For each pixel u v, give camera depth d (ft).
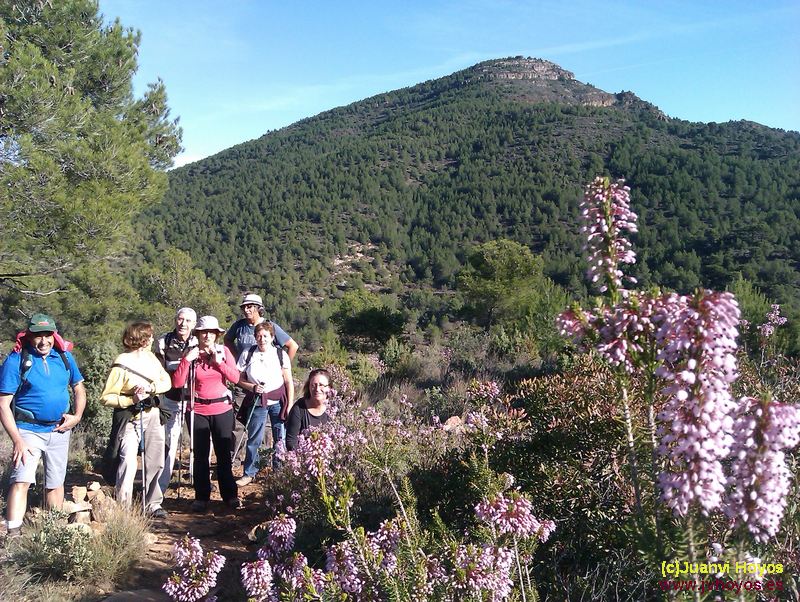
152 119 49.06
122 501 17.21
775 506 7.07
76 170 39.65
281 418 22.62
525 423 15.40
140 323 18.33
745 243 279.08
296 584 9.48
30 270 40.86
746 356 20.92
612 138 643.86
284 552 11.13
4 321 64.59
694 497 7.38
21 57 36.91
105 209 39.50
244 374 21.91
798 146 537.65
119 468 17.93
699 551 7.85
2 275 40.86
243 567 9.98
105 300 68.18
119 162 40.88
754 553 9.53
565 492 13.52
